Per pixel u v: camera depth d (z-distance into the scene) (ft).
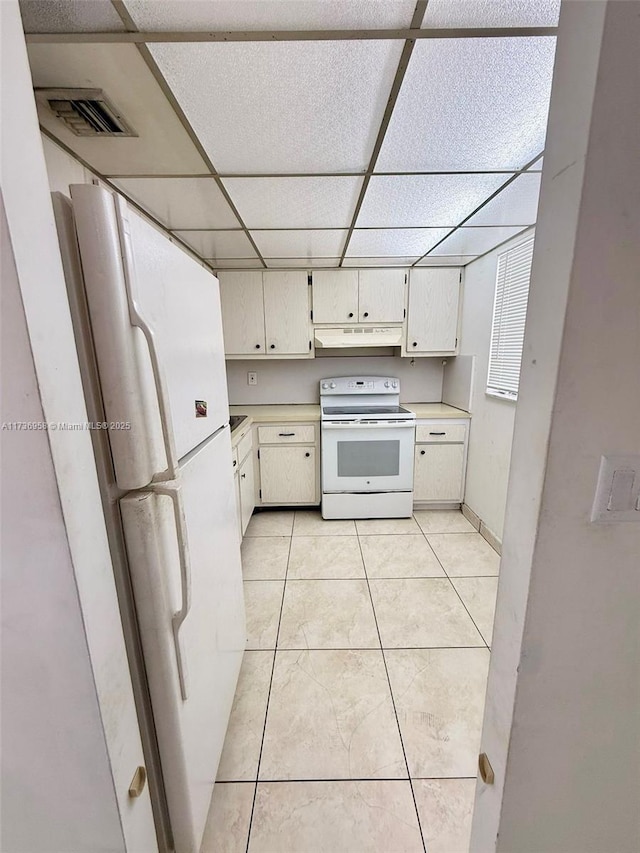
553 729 2.07
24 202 1.57
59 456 1.76
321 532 9.34
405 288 9.75
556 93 1.51
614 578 1.85
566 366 1.59
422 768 4.03
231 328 9.80
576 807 2.22
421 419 9.70
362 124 3.68
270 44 2.72
